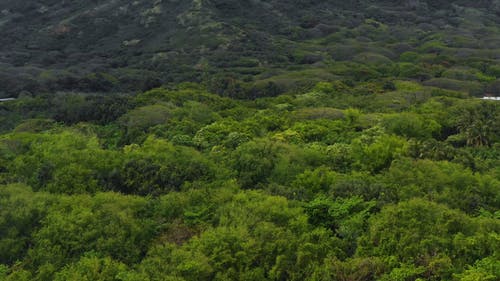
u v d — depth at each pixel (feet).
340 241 74.64
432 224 73.15
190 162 103.50
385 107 168.86
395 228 72.02
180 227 80.94
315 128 134.62
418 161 101.35
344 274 66.28
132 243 77.05
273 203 82.89
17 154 113.09
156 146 114.21
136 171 100.73
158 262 70.64
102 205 84.89
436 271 64.49
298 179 95.76
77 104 173.06
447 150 110.93
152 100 173.88
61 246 76.13
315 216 83.10
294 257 71.00
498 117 142.72
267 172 102.58
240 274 68.64
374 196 86.12
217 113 161.27
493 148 129.39
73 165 101.55
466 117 143.13
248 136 126.82
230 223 78.95
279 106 171.73
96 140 127.95
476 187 92.68
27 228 81.05
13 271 70.85
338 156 110.52
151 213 86.79
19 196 86.22
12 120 177.68
